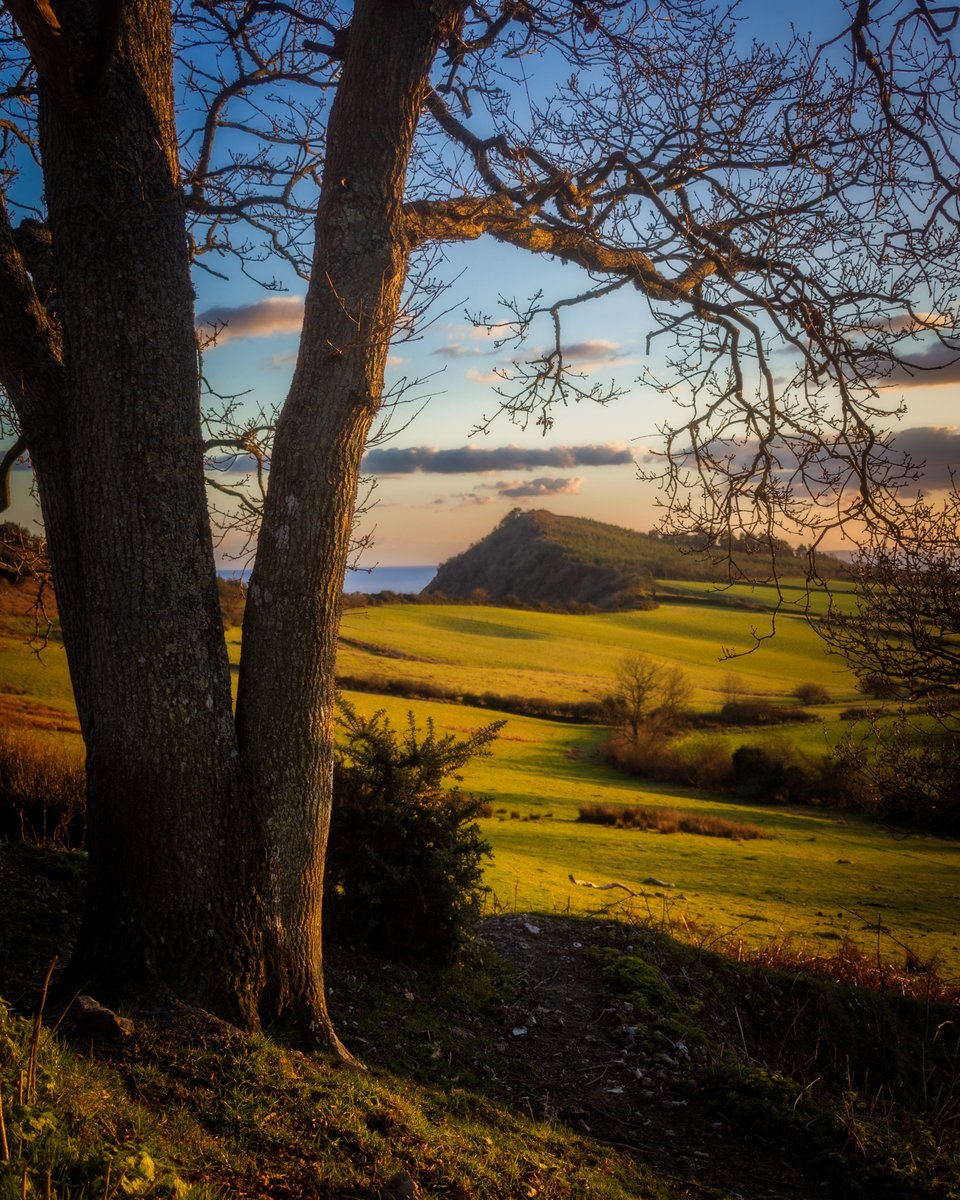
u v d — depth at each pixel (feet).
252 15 17.37
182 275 15.14
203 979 14.61
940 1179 18.01
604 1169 16.12
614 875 73.67
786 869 88.43
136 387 14.44
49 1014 13.76
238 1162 10.68
